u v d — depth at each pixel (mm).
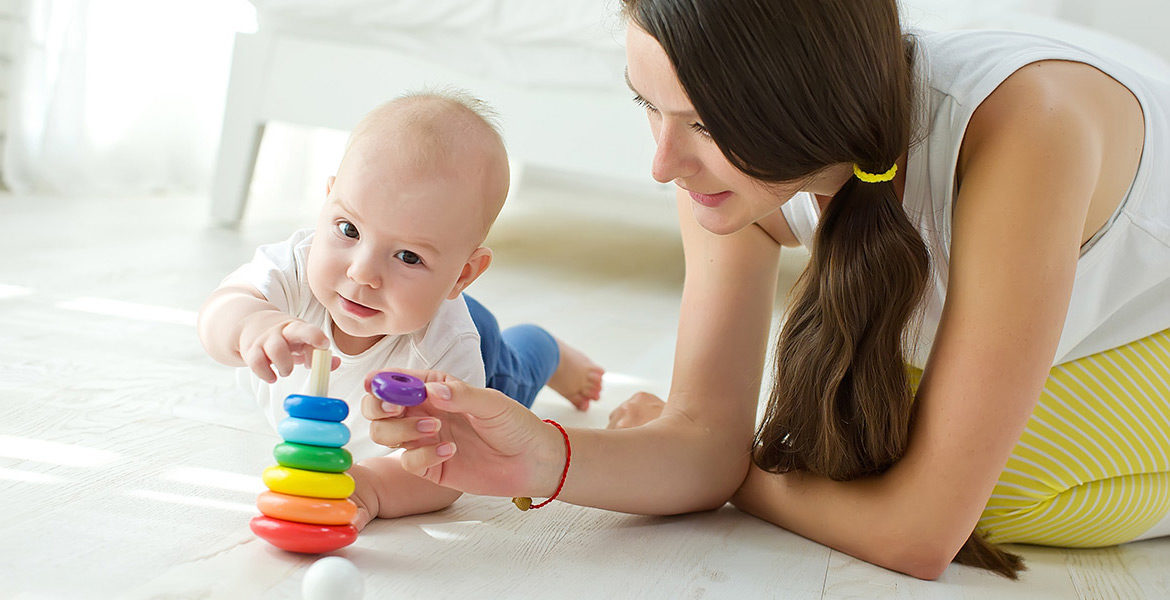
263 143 3156
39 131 2725
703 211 857
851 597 877
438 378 855
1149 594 976
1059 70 926
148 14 2951
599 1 2289
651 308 2271
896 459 942
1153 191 990
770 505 1037
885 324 903
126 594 727
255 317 902
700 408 1056
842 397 947
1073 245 861
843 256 897
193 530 852
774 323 2148
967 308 882
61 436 1023
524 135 2379
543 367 1348
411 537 910
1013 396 872
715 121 768
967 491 895
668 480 990
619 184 5273
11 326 1408
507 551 901
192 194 3111
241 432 1118
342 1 2385
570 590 831
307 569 805
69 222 2340
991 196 865
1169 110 1021
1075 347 1096
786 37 755
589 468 927
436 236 964
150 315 1585
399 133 973
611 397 1531
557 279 2500
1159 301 1085
